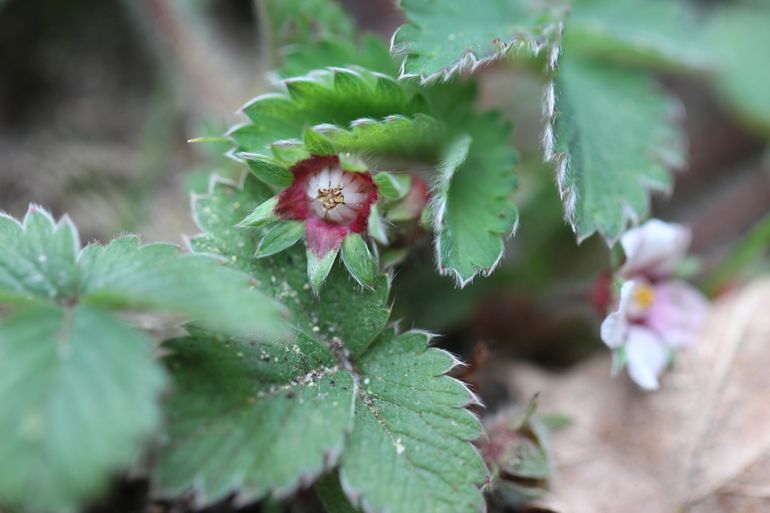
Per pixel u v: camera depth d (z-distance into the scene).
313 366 0.15
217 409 0.14
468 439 0.14
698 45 0.18
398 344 0.15
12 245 0.14
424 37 0.15
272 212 0.15
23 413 0.13
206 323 0.14
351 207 0.15
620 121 0.17
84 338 0.14
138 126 0.19
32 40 0.19
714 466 0.16
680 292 0.17
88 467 0.13
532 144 0.18
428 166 0.16
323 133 0.15
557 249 0.18
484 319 0.17
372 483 0.14
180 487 0.14
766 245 0.19
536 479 0.16
